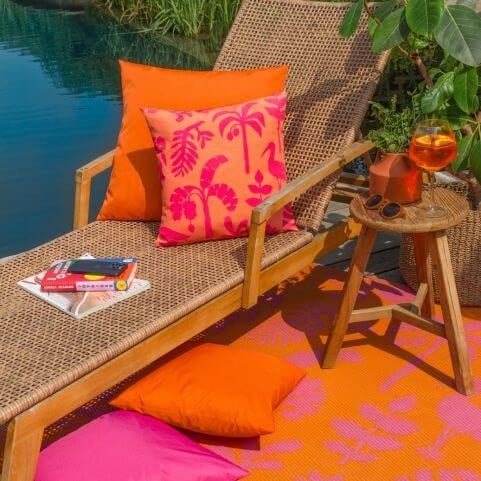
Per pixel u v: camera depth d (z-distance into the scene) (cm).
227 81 282
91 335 212
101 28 977
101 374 203
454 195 252
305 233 269
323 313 288
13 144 538
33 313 225
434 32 239
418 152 226
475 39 235
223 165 262
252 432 214
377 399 240
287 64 307
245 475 205
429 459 215
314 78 299
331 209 365
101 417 215
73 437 206
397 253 331
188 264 251
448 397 240
